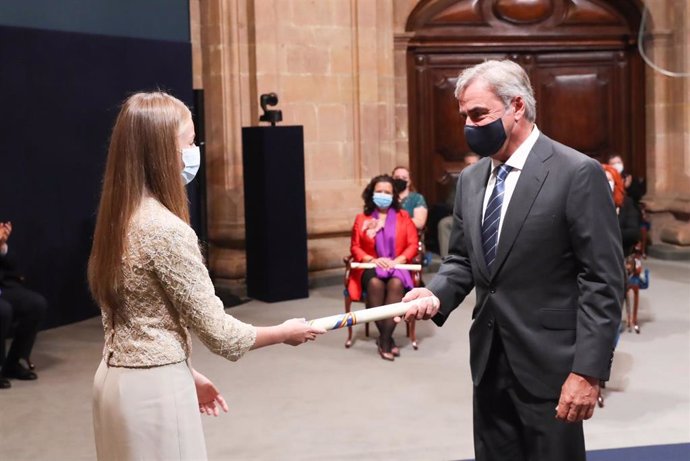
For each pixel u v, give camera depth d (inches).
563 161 116.0
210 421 218.5
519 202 117.0
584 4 464.8
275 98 360.2
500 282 118.5
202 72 387.9
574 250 115.0
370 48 412.2
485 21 460.4
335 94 406.9
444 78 460.4
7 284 259.0
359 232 287.4
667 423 209.0
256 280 363.6
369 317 118.9
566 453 117.2
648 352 270.7
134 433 104.0
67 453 199.8
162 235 103.4
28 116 309.1
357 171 413.7
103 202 106.2
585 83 469.7
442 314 126.5
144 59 346.0
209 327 104.6
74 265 329.4
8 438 210.1
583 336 112.3
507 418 122.4
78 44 323.9
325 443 201.5
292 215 359.3
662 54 461.1
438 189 463.5
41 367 270.8
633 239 289.0
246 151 362.3
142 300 104.5
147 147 105.9
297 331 113.0
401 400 231.6
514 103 116.1
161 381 104.4
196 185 359.9
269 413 223.8
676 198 459.8
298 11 395.2
